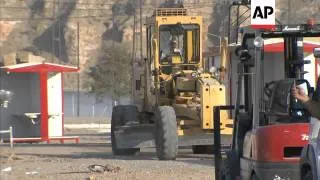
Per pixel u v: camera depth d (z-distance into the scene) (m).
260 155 37.59
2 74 123.62
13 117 123.50
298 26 39.31
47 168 70.81
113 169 67.25
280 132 37.09
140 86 93.44
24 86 125.00
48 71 118.94
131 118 87.31
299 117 37.66
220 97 80.31
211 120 80.31
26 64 121.75
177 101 83.69
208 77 83.69
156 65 86.00
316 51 35.03
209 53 108.12
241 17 61.53
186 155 86.44
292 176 36.88
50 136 120.62
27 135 123.75
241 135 43.25
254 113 39.31
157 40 86.31
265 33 39.50
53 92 121.31
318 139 32.84
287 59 41.62
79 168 69.94
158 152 78.44
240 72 43.34
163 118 78.06
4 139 122.06
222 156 49.44
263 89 39.81
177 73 85.38
